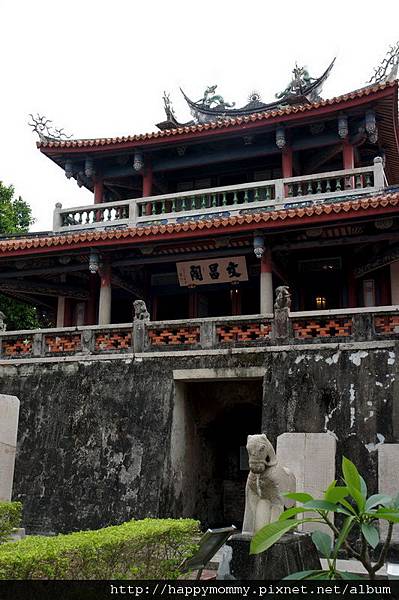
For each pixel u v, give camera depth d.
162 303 24.27
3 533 9.75
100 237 19.41
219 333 16.64
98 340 17.80
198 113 28.55
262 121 22.47
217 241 19.38
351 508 4.56
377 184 19.84
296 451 13.34
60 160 25.42
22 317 30.88
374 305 21.17
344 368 15.05
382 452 12.74
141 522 9.40
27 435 17.36
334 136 22.72
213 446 19.30
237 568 8.91
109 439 16.55
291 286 22.38
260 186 21.44
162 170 25.14
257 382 17.72
